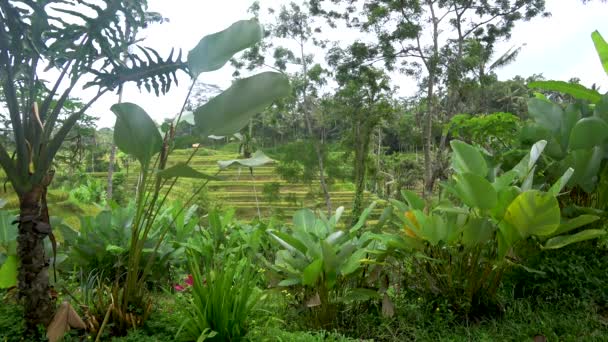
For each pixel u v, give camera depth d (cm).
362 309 387
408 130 2034
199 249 515
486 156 477
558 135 443
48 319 293
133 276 307
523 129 466
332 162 2027
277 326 332
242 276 333
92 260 500
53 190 1747
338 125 2433
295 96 2173
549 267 363
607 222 416
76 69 301
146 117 286
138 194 319
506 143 645
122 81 314
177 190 2689
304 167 2083
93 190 2131
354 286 400
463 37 1783
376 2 1775
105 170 3319
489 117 621
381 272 395
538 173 440
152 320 315
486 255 365
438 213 403
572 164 401
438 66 1694
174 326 304
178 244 524
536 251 387
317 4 1891
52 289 306
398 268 410
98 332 288
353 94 1877
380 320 369
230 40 306
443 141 1688
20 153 281
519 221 324
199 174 271
